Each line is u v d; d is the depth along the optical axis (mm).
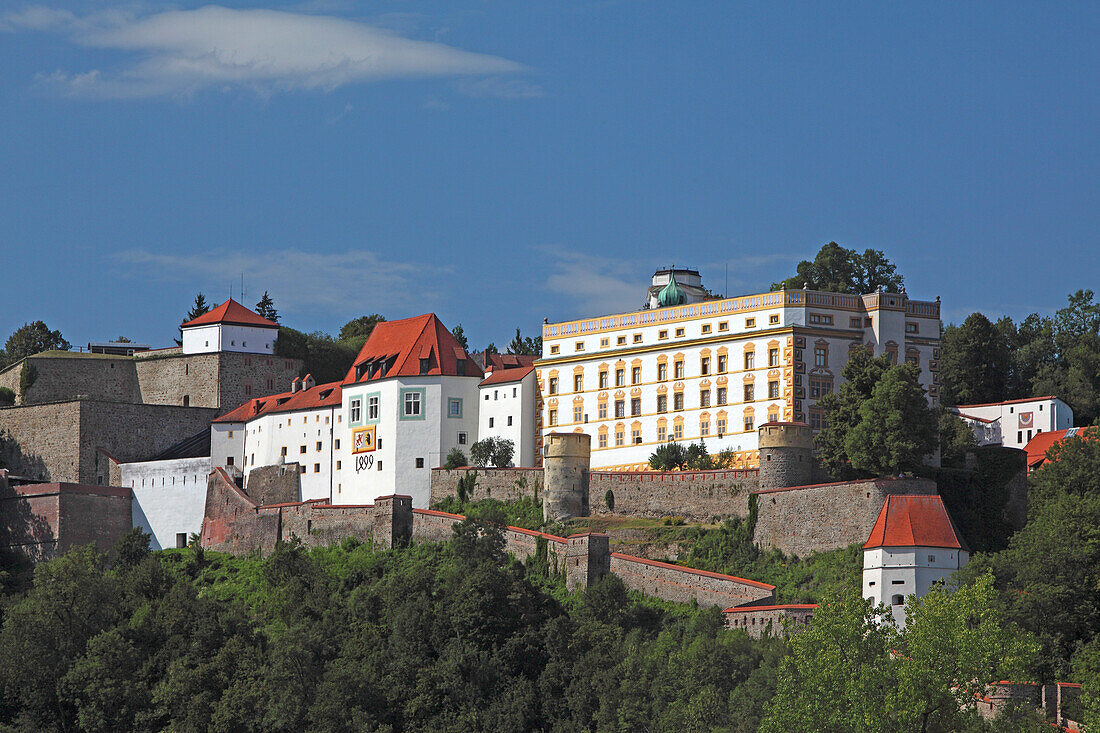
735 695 174000
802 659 154125
